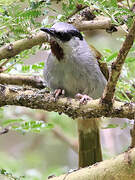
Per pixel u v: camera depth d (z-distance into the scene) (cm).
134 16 735
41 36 846
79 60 970
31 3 789
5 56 846
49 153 1619
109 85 709
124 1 952
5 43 861
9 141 1694
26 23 814
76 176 675
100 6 757
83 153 1153
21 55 950
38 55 1114
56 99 780
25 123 964
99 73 1003
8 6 812
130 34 638
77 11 839
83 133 1156
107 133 1448
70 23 936
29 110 1137
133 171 625
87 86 1000
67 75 977
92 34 1256
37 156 1562
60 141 1612
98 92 1020
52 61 971
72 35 946
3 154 1478
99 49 1186
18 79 1020
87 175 663
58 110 784
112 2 769
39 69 1063
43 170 1436
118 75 688
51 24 931
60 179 694
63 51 952
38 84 1037
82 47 982
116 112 739
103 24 895
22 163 1424
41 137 1684
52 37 920
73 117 785
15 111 1138
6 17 812
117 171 635
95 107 748
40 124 965
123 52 655
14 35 839
